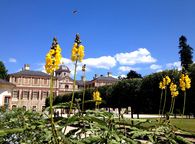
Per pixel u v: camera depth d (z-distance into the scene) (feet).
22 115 16.28
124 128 10.16
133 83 96.73
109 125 9.67
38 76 323.57
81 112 9.35
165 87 26.96
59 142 7.92
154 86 83.66
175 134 10.67
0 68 256.93
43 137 9.63
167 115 12.87
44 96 323.98
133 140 9.13
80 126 10.09
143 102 89.66
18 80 316.40
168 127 10.68
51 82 8.86
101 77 362.94
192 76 64.34
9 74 315.37
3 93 152.05
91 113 10.11
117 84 107.04
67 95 195.83
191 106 65.67
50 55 8.77
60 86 338.34
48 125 10.05
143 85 88.79
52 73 8.87
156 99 83.46
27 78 319.68
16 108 29.73
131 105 96.78
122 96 102.22
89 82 361.30
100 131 9.73
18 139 12.98
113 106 110.11
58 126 8.66
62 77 340.59
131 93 96.32
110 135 8.89
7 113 29.50
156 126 10.76
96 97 25.95
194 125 75.56
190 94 64.95
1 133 6.75
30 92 319.06
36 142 11.68
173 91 23.95
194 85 64.13
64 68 346.74
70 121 8.41
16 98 312.91
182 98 66.74
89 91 129.90
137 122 11.14
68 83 342.23
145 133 9.90
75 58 10.14
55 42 8.89
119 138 8.84
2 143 13.11
